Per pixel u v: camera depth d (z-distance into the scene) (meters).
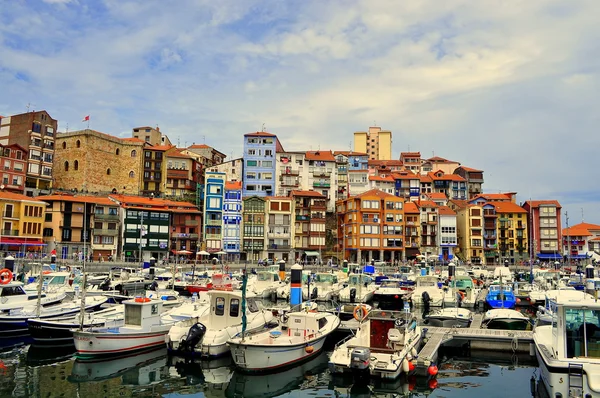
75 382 26.77
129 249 107.88
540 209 136.12
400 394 25.30
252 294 42.16
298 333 32.03
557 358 22.20
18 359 31.14
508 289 54.38
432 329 35.78
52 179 122.12
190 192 133.62
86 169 122.25
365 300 56.69
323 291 58.97
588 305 22.00
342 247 129.88
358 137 198.75
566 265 108.50
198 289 61.75
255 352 27.75
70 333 33.91
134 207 109.25
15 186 110.31
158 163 133.25
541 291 56.25
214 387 26.52
